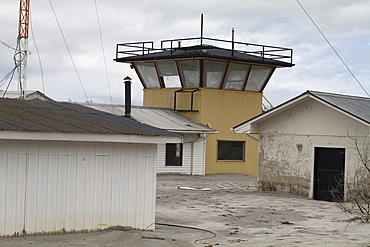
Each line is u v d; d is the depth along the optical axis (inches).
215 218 783.1
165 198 997.2
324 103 1032.8
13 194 514.9
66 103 745.6
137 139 571.8
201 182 1407.5
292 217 797.9
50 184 539.2
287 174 1119.6
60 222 546.3
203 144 1620.3
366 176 975.0
